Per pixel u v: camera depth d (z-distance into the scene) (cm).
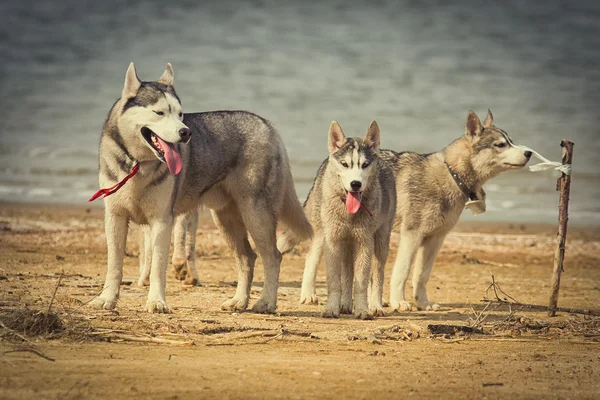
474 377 847
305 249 1972
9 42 6316
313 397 746
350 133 3853
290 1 8106
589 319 1230
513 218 2527
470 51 6188
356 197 1153
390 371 855
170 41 6397
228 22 7094
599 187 3081
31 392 722
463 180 1423
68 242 1892
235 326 1047
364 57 5900
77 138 3794
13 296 1187
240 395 740
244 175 1220
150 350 897
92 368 805
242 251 1252
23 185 2820
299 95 4738
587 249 2112
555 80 5397
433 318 1254
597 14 7450
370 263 1205
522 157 1398
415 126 4066
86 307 1105
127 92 1096
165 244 1129
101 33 6681
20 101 4641
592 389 816
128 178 1085
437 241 1416
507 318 1191
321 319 1175
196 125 1188
